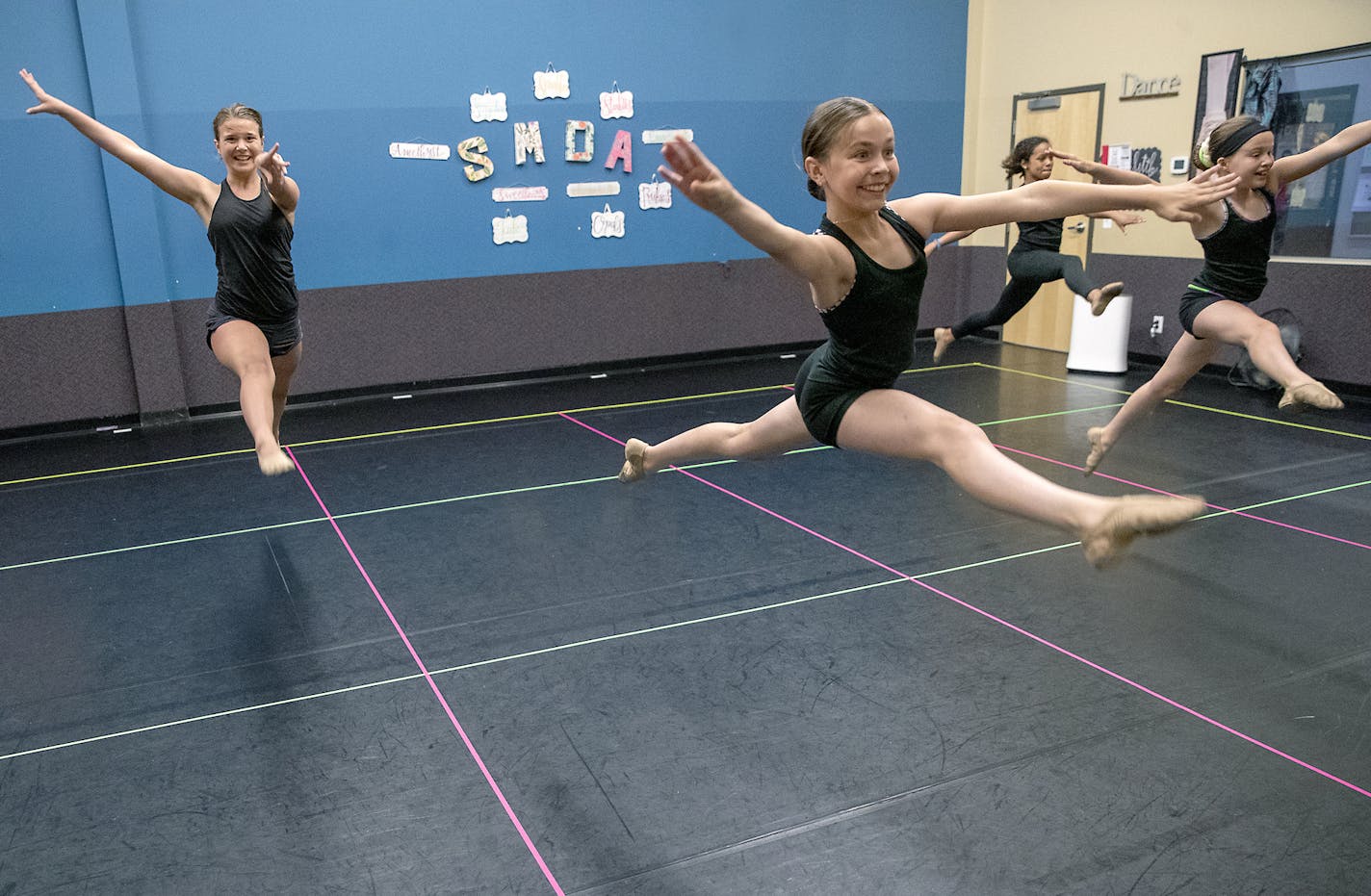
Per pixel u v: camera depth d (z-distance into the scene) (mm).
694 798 2738
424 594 4191
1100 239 9195
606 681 3404
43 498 5738
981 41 10203
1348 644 3516
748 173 9484
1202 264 8312
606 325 9180
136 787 2873
